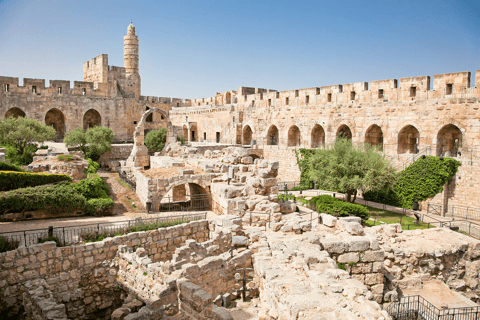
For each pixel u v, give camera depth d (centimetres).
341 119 4772
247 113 6500
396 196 3753
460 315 1590
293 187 4541
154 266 1453
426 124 3888
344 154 3488
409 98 4062
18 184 2656
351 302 1046
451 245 2002
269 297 1212
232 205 2294
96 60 7331
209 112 7619
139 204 2991
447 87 3766
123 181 4178
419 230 2247
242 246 1709
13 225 2128
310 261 1390
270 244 1652
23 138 4450
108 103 7225
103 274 1714
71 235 1827
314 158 3838
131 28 8450
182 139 6094
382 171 3284
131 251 1803
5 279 1491
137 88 8438
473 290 2025
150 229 1991
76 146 5528
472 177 3331
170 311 1254
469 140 3550
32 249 1550
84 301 1675
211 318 1067
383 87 4312
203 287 1372
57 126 6975
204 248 1625
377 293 1609
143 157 4816
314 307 1005
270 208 2252
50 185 2694
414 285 1803
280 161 5366
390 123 4222
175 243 2033
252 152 5641
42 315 1209
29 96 6278
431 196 3547
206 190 2839
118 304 1702
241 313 1352
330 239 1633
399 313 1573
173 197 3516
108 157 6009
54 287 1596
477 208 3288
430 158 3569
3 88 6034
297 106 5441
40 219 2320
